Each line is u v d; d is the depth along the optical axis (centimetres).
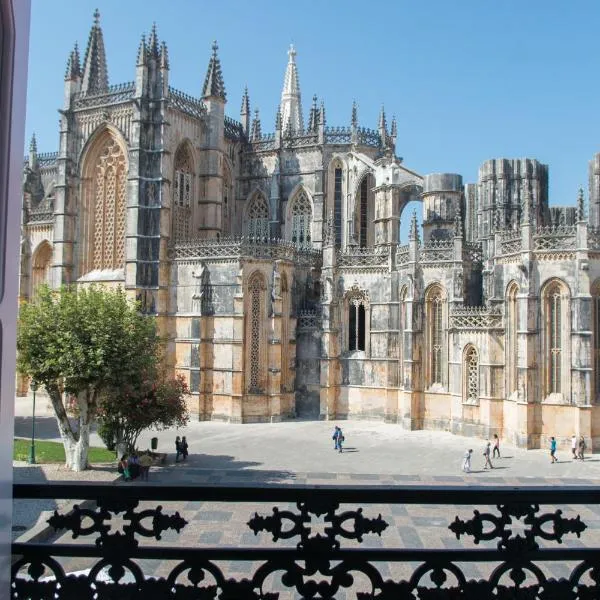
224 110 9362
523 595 697
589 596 695
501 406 6900
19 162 566
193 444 6512
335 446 6344
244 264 7962
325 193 9606
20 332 4884
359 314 8450
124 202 8619
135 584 692
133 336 5091
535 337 6488
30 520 3269
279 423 7975
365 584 2522
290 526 3416
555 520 709
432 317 7731
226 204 9900
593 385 6375
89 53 9619
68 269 8794
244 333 7994
